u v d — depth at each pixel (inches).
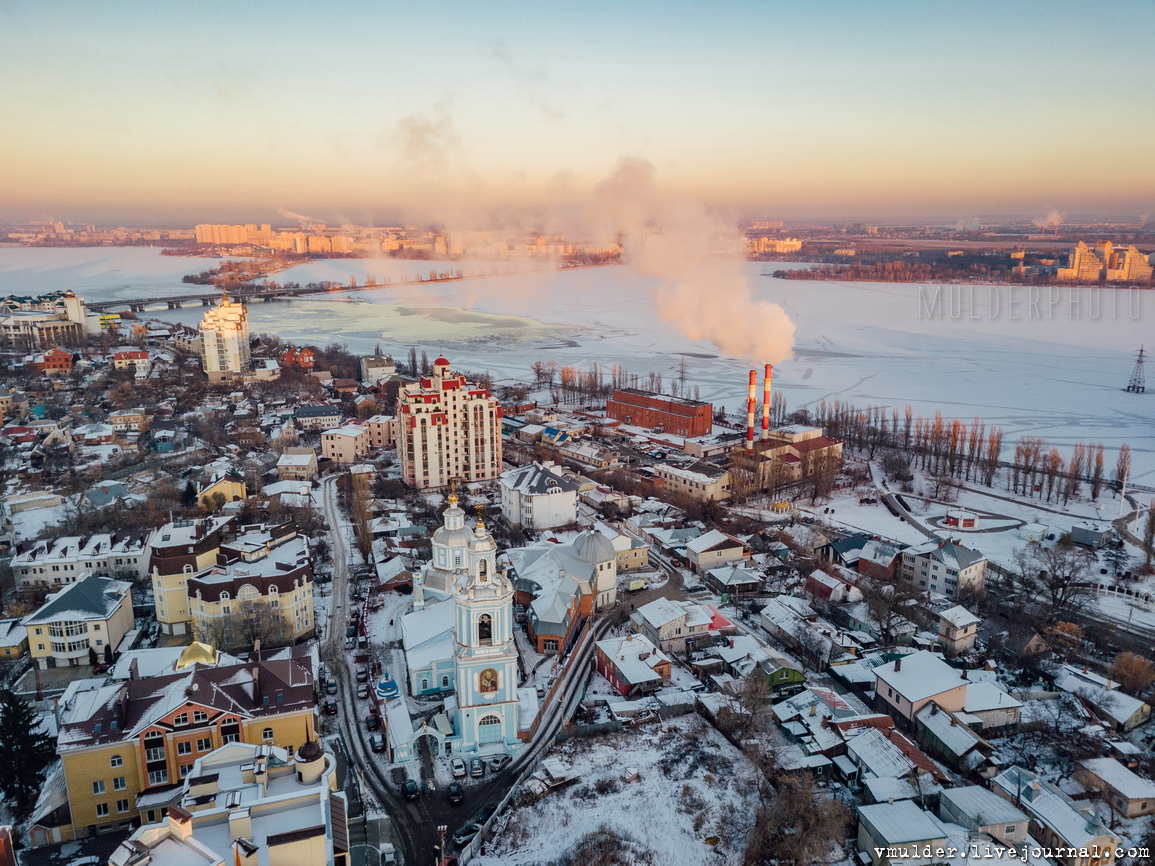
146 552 7573.8
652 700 5900.6
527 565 7598.4
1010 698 5713.6
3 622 6658.5
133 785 4648.1
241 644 6417.3
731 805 4849.9
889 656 6422.2
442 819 4781.0
